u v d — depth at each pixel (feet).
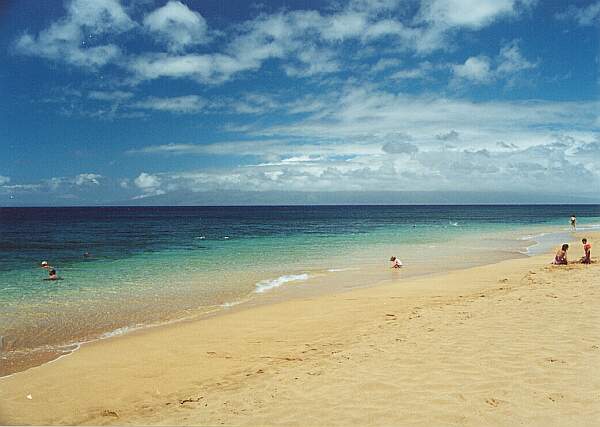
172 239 135.74
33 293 52.49
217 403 20.63
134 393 23.58
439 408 17.63
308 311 41.42
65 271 69.67
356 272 67.26
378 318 36.83
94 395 23.52
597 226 198.49
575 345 23.88
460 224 228.63
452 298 43.80
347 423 17.06
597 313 30.53
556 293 38.75
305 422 17.43
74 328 37.47
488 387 19.21
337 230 183.01
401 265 70.85
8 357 30.25
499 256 85.87
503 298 38.50
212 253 94.68
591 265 61.57
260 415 18.47
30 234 162.40
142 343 32.86
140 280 61.21
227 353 29.73
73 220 309.01
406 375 21.34
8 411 21.68
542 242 115.85
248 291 53.21
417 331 29.58
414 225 220.43
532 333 26.55
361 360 24.32
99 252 97.50
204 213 532.73
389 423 16.74
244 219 332.19
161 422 19.08
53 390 24.31
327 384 21.18
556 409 16.88
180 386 24.21
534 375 20.12
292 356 27.94
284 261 81.00
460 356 23.38
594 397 17.65
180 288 55.36
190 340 33.14
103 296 50.62
